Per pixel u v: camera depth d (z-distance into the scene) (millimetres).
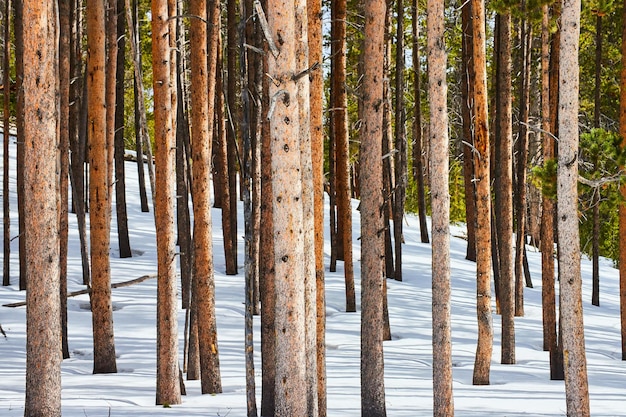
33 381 10172
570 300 10992
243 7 11422
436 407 11492
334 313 24391
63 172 18922
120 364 17875
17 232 30359
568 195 11047
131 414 11492
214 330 14953
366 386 12328
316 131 12852
